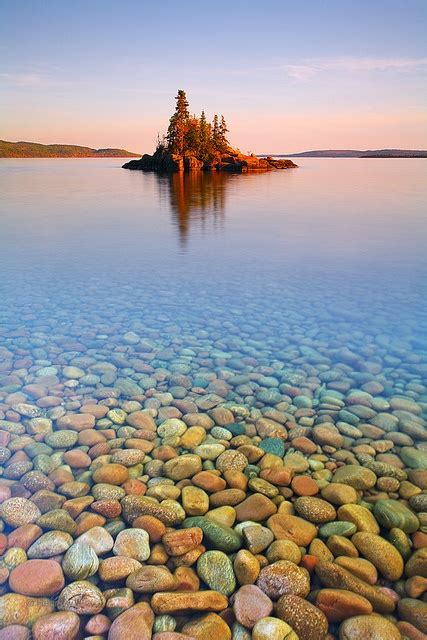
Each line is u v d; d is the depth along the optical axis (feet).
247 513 9.37
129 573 7.90
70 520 8.90
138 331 19.92
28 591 7.45
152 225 48.49
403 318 21.74
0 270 29.68
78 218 52.95
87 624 7.04
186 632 6.85
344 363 16.99
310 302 24.00
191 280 27.94
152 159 220.43
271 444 11.91
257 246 37.78
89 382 15.19
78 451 11.31
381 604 7.40
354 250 36.11
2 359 16.78
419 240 39.88
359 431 12.56
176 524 9.18
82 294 24.97
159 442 12.05
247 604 7.26
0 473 10.56
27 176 145.28
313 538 8.75
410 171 183.32
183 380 15.43
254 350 18.06
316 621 6.98
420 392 14.89
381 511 9.31
